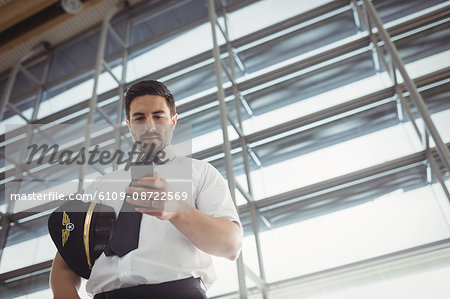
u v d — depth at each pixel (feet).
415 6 11.98
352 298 7.54
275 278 8.39
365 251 8.20
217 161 11.09
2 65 18.58
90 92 15.21
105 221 2.44
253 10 14.61
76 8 15.94
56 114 14.65
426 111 8.29
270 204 9.69
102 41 14.98
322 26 12.92
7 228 11.50
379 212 8.82
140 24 17.15
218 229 2.40
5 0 15.67
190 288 2.35
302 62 12.05
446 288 7.03
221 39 14.14
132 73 14.84
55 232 2.39
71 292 2.42
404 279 7.43
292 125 10.97
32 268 10.33
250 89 12.37
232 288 8.22
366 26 11.96
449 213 8.17
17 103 16.47
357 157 10.01
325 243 8.68
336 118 10.71
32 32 16.53
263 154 11.02
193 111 12.55
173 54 14.79
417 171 9.09
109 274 2.37
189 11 16.48
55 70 17.76
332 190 9.53
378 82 11.18
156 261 2.36
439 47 10.81
